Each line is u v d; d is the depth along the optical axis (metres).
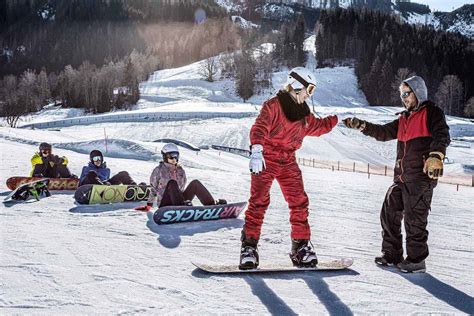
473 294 3.39
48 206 7.00
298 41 136.00
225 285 3.41
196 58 176.12
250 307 2.97
